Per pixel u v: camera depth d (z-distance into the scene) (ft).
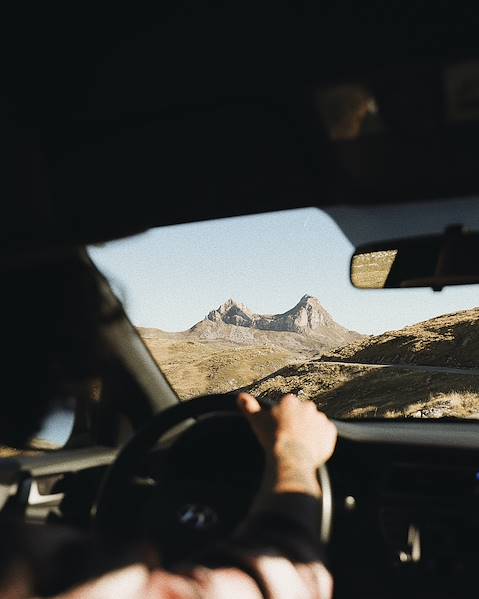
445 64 5.26
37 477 8.08
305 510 3.39
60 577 2.02
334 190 6.16
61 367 7.63
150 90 6.68
